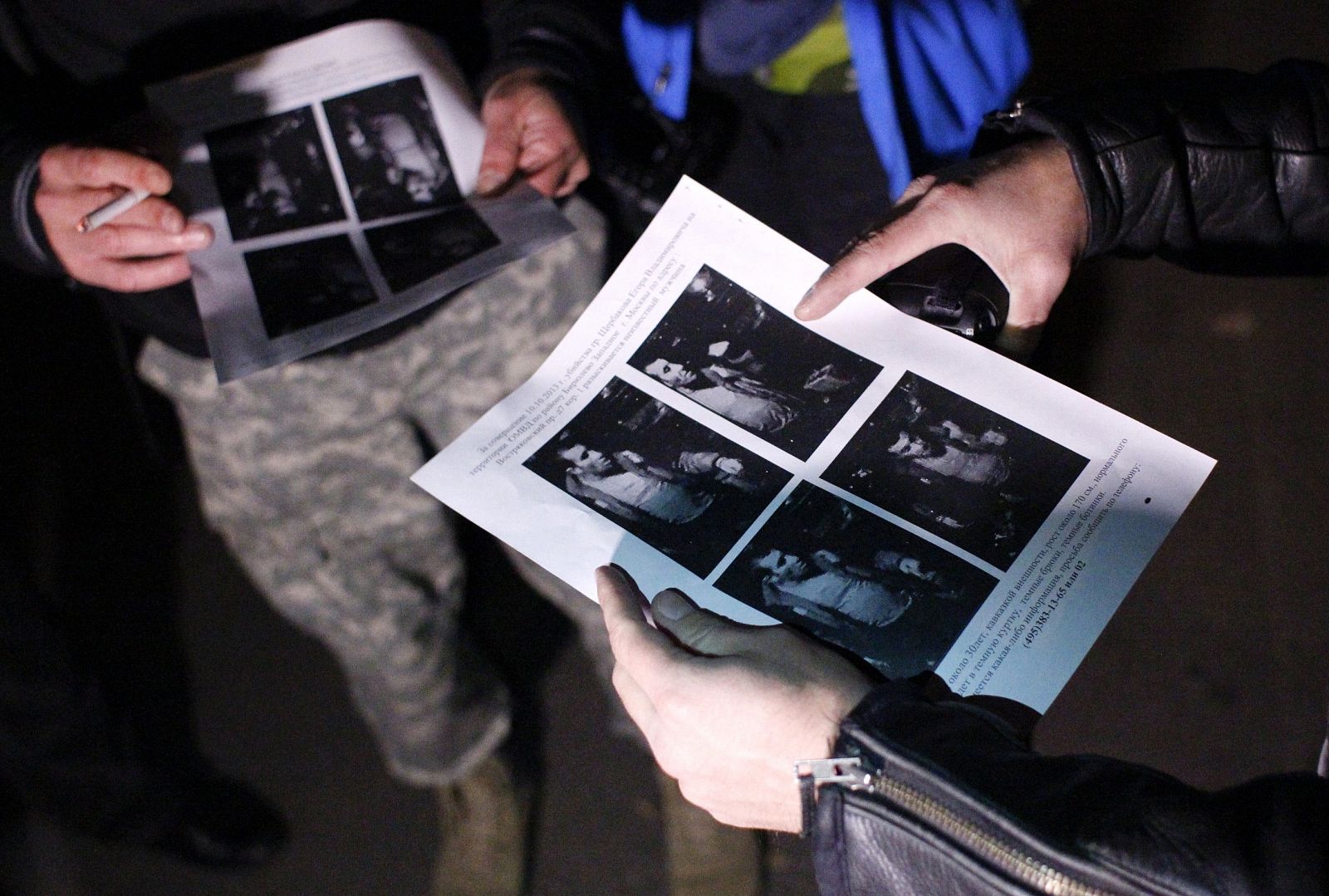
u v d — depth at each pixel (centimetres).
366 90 118
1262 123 90
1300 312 209
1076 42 249
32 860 172
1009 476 80
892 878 63
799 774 64
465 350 126
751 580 77
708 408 85
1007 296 88
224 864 170
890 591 76
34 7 111
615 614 74
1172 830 56
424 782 155
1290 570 181
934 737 62
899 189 128
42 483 212
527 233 109
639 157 137
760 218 142
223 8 116
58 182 105
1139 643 176
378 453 129
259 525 132
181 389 123
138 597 200
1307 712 167
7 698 142
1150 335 210
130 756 160
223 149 115
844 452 82
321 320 102
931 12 124
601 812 171
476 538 198
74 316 229
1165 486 79
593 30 128
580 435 84
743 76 136
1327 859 52
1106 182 88
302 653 192
